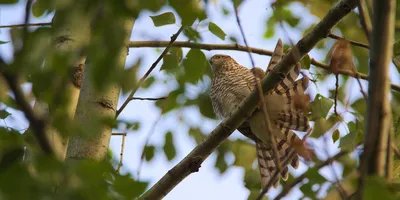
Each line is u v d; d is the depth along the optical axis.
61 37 4.83
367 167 4.67
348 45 5.85
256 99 8.05
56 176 4.39
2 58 4.37
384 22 5.02
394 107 9.02
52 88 4.86
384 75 4.89
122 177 4.80
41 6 4.75
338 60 5.83
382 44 4.98
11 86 4.38
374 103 4.82
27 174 4.36
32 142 4.68
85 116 7.12
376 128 4.73
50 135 4.94
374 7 5.08
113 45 4.48
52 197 4.31
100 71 4.45
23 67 4.50
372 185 4.54
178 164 7.96
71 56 4.67
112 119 4.90
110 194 4.58
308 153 5.68
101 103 7.20
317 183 5.78
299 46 8.08
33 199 4.30
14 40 4.65
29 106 4.41
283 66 7.95
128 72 6.54
